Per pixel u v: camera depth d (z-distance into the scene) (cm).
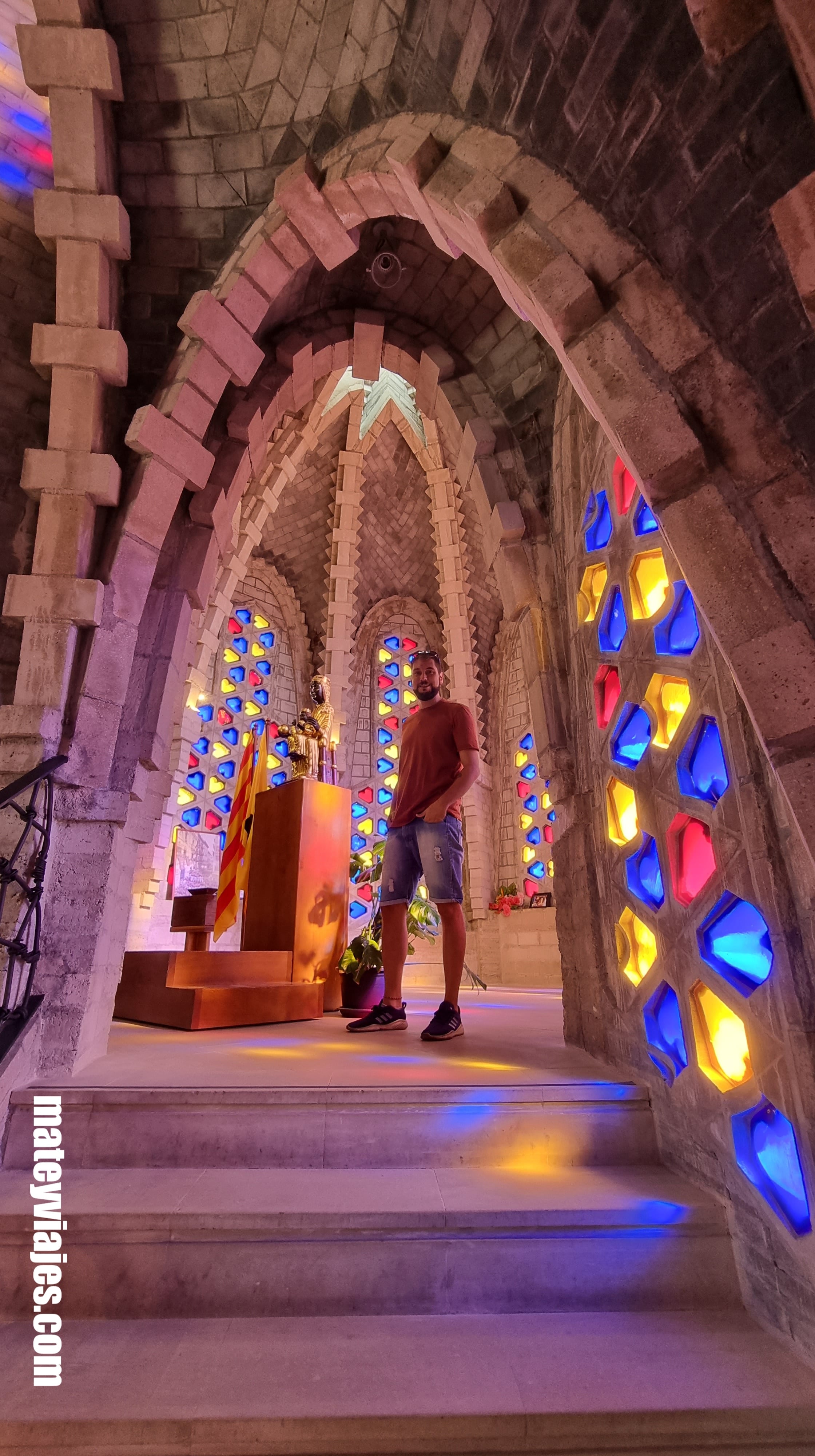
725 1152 171
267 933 469
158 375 333
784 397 149
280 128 333
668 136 165
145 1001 416
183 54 329
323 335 416
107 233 306
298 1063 262
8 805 244
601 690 281
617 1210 167
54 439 294
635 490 244
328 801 481
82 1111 208
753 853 158
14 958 236
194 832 1170
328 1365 136
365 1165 202
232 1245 162
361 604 1497
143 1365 136
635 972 237
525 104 212
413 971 1223
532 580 341
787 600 145
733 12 135
